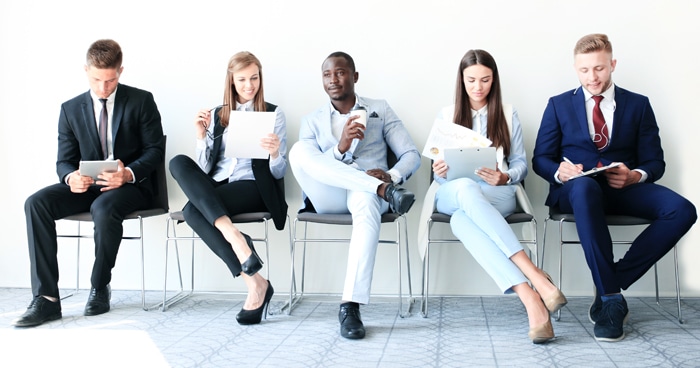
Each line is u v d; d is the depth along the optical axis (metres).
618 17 3.18
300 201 3.40
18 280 3.59
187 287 3.49
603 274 2.46
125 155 3.17
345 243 3.38
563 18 3.22
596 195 2.52
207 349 2.32
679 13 3.15
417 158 3.01
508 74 3.26
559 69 3.23
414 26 3.30
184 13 3.44
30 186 3.55
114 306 3.11
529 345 2.33
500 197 2.82
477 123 3.02
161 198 3.23
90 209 2.97
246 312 2.70
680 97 3.17
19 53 3.53
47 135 3.52
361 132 2.83
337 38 3.35
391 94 3.33
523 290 2.40
